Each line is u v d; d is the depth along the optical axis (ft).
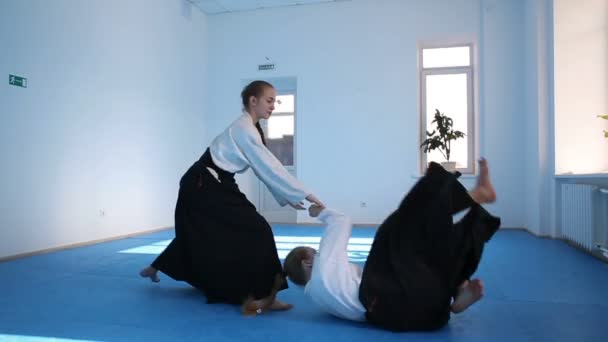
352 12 21.74
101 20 16.05
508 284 8.50
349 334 5.56
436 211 5.50
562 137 15.67
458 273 5.65
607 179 11.78
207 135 23.70
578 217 12.88
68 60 14.44
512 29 19.80
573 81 15.64
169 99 20.34
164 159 19.94
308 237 17.17
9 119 12.25
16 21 12.52
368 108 21.45
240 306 7.04
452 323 6.01
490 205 19.79
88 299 7.54
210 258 6.87
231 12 23.47
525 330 5.68
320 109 22.02
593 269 9.99
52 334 5.65
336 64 21.90
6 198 12.08
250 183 24.12
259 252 6.77
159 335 5.59
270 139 24.14
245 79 23.22
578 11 15.62
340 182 21.67
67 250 13.61
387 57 21.29
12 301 7.40
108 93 16.34
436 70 21.66
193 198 7.02
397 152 21.07
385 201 21.12
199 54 23.07
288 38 22.61
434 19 20.81
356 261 11.53
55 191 13.78
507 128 19.76
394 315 5.53
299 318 6.33
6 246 12.01
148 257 12.20
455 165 19.69
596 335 5.44
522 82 19.63
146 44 18.69
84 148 15.08
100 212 15.76
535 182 17.26
